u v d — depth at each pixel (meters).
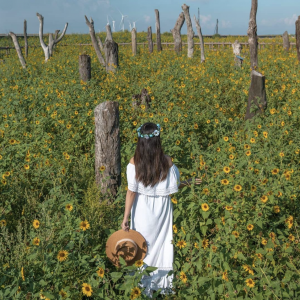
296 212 3.99
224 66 14.41
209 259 2.88
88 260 3.15
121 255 3.01
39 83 10.84
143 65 14.60
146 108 8.12
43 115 7.30
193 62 17.00
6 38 31.66
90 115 6.82
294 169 4.64
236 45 15.34
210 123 6.96
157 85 9.81
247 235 3.34
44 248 3.04
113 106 4.56
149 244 3.06
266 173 4.50
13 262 3.11
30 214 4.08
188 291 2.78
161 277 3.09
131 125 6.86
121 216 3.74
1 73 14.81
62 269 2.95
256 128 6.36
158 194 3.00
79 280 2.93
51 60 18.09
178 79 11.23
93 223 3.62
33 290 2.70
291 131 6.28
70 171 5.20
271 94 8.91
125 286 2.62
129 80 12.02
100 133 4.61
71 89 9.25
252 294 2.75
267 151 5.15
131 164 3.02
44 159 5.02
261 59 15.61
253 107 7.57
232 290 2.70
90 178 4.95
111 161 4.66
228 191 3.50
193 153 5.17
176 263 2.99
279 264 3.23
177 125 6.53
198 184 3.78
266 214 3.59
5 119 7.27
